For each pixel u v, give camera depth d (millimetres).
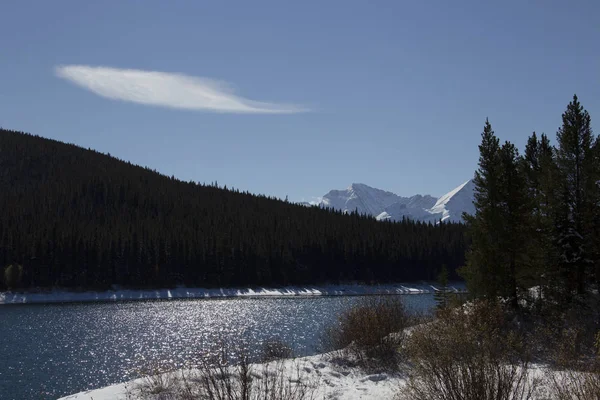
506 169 26625
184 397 9883
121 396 11273
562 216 27969
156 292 106125
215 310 72688
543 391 9219
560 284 26344
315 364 15703
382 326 17109
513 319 23641
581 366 9602
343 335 18828
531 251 25578
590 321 22500
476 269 26172
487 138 27594
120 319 61719
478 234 26500
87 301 93688
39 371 31250
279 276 122250
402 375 13656
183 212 163375
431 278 128500
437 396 8148
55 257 103875
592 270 27625
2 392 26156
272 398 9156
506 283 25391
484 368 7910
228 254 119750
